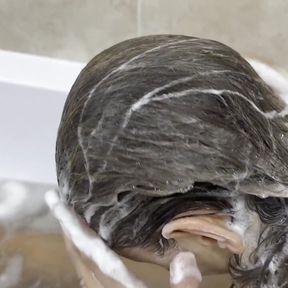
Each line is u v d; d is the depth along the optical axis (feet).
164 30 3.38
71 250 2.05
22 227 2.83
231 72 1.73
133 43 1.82
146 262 1.97
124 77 1.72
